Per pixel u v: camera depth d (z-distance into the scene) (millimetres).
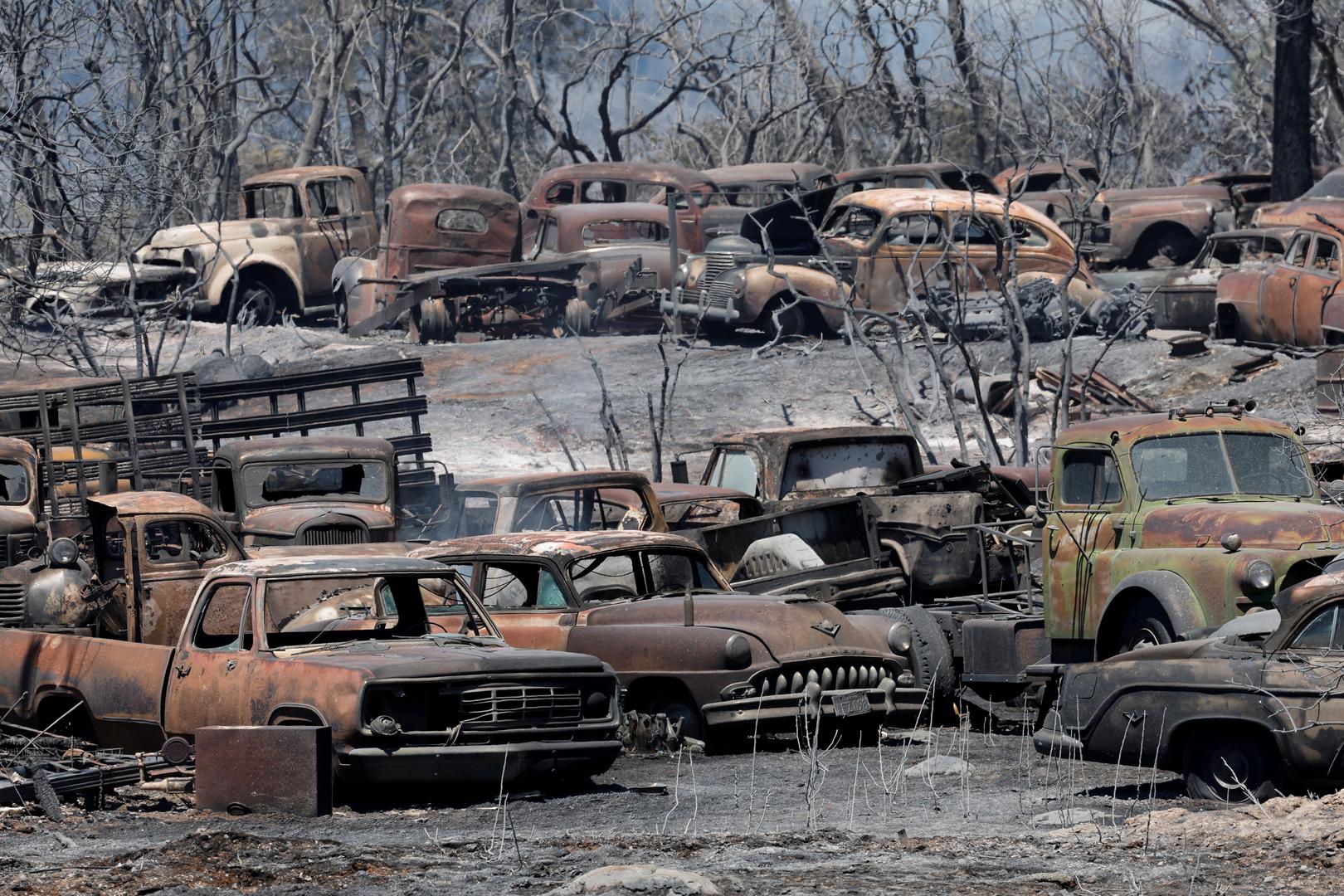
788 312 84562
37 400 48969
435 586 34594
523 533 36125
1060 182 110500
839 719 33250
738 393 76750
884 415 72875
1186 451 34562
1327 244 74500
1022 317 65375
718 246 88875
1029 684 35375
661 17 165250
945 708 36719
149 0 109062
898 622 35438
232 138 148000
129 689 29969
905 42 152625
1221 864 21047
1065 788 27844
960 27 146750
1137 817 23922
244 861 21703
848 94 157375
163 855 22156
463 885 20250
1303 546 31281
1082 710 26672
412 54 181125
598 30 171250
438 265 94938
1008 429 70188
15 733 32125
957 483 47281
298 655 27672
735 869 21078
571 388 79312
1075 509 35094
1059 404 68438
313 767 25938
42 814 25922
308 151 161250
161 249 96688
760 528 41875
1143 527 33344
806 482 48969
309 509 44812
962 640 36875
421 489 50656
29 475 44469
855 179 109188
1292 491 34719
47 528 42969
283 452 45750
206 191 104188
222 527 35875
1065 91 153250
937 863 21438
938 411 73000
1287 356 74750
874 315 69188
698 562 36750
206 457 53531
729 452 50156
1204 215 103188
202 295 96188
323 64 163125
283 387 54750
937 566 42375
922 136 155000
